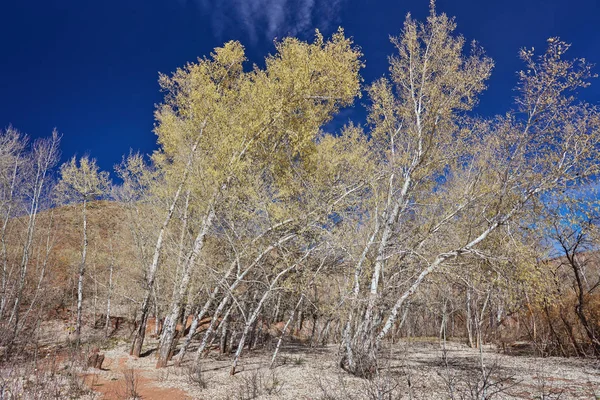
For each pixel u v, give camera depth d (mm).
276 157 13188
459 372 10617
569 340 15516
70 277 23984
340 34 13227
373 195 12531
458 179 12359
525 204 10078
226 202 12719
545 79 9430
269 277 13250
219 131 13586
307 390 9211
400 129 12734
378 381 6902
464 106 11688
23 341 13344
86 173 18984
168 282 16562
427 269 10477
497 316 20516
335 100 13828
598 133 8906
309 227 12117
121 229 21688
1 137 18906
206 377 11188
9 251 21875
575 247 12953
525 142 9797
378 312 10891
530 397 7863
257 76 14023
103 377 10914
